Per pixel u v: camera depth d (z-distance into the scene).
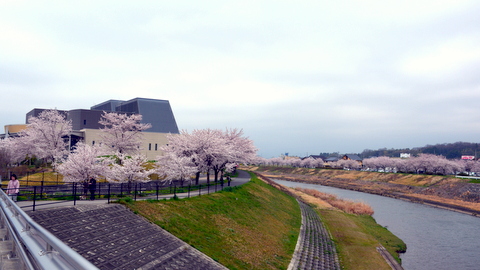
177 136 48.12
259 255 23.48
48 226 15.94
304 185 110.75
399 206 67.00
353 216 50.97
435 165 107.75
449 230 46.31
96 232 17.03
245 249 23.38
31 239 4.89
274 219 35.41
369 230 42.53
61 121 53.41
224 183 47.25
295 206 50.06
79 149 32.69
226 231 25.00
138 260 16.02
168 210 23.80
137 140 60.06
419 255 34.56
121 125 56.34
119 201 21.88
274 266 22.70
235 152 49.97
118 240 17.16
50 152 48.53
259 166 186.00
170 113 79.88
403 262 32.31
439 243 39.47
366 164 153.88
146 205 23.06
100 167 30.62
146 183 35.53
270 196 47.62
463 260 33.28
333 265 27.22
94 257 14.72
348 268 26.98
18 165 50.78
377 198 79.12
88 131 63.00
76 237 15.86
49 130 50.53
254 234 27.36
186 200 27.61
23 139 48.81
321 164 172.00
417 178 101.56
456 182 85.62
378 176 116.69
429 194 85.19
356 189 95.56
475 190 76.62
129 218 20.20
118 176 32.75
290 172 160.38
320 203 59.00
